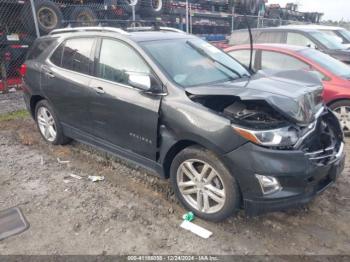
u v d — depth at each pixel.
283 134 2.89
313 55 6.00
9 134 5.81
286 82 3.51
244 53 6.57
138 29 4.44
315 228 3.21
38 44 5.18
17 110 7.28
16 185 4.00
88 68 4.19
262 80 3.59
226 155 2.90
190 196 3.41
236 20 15.46
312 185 3.00
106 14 10.87
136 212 3.46
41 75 4.84
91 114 4.14
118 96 3.70
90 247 2.96
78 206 3.57
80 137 4.54
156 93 3.36
